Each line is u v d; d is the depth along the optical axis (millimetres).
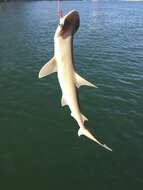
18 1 158625
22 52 40312
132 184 13992
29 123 19766
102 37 53219
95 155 16234
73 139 17844
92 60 35906
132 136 18125
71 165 15422
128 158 15992
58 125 19500
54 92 25156
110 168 15164
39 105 22469
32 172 14922
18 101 23203
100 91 25203
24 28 62875
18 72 30594
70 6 140875
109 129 18938
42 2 176625
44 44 46281
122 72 31156
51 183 14109
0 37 51812
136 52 41375
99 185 13906
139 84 27375
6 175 14688
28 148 16922
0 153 16422
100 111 21422
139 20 82625
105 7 145375
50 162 15664
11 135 18250
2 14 90938
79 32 58531
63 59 3863
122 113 21141
